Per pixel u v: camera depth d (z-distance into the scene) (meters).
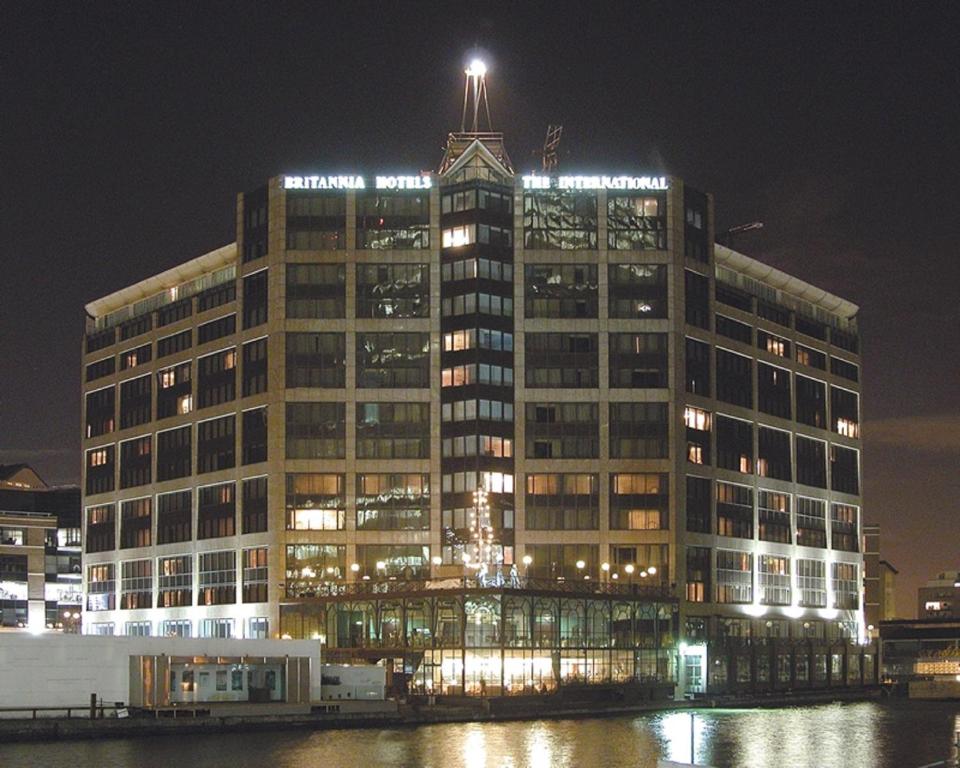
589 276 169.62
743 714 143.25
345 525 165.88
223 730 109.81
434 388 167.12
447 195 169.62
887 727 124.69
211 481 178.00
